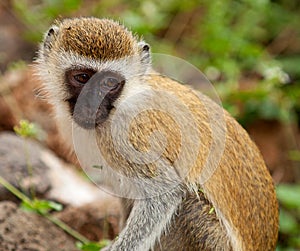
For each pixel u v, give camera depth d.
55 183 14.55
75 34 11.19
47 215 12.91
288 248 14.38
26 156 14.51
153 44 18.92
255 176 11.55
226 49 18.41
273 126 18.09
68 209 13.77
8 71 18.39
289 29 21.08
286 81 18.33
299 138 18.38
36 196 14.13
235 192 11.34
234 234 11.30
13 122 16.94
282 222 14.64
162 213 11.02
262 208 11.57
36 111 16.89
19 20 20.11
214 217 11.16
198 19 20.91
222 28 19.09
